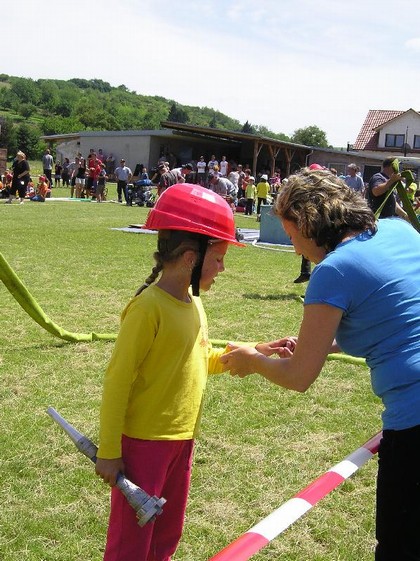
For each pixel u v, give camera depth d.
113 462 2.34
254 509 3.72
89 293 9.00
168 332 2.41
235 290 9.85
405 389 2.37
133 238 15.25
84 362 6.01
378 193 9.05
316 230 2.41
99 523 3.50
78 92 193.38
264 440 4.62
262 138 42.12
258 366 2.57
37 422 4.66
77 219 19.61
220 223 2.44
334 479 2.59
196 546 3.35
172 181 16.84
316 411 5.20
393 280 2.37
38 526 3.43
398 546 2.46
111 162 46.06
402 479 2.39
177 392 2.49
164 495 2.62
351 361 6.57
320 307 2.33
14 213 20.55
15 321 7.31
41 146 85.56
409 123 64.62
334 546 3.43
